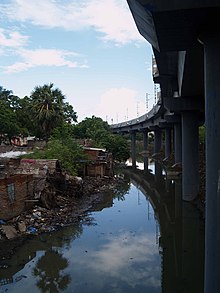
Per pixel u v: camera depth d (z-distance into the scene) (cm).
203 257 1734
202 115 3538
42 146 5259
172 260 1691
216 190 1098
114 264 1631
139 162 8812
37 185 2533
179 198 3478
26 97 7438
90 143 6050
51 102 5894
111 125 11469
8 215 2080
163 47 1312
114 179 4838
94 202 3162
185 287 1394
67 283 1416
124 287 1384
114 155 7350
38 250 1797
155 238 2070
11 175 2327
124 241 1997
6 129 5822
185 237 2091
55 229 2169
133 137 10112
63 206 2728
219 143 1104
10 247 1812
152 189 4184
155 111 6412
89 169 4550
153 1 999
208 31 1110
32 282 1423
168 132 7194
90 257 1720
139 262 1666
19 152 4381
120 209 2908
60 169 3078
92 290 1348
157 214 2725
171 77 3175
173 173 5116
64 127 5450
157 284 1413
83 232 2148
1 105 6231
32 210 2362
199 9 1009
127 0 1143
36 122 5897
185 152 3197
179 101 3150
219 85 1109
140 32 1405
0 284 1403
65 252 1783
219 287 1060
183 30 1152
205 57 1154
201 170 3681
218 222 1083
